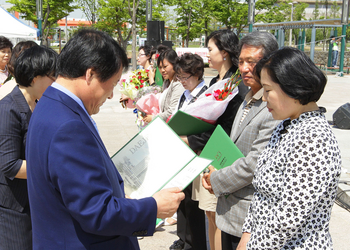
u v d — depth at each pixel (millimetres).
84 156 1265
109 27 22078
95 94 1410
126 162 1801
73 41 1374
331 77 18922
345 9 18719
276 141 1577
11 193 2049
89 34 1384
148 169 1743
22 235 2121
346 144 6402
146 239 3400
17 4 20734
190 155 1750
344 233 3400
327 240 1429
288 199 1358
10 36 11383
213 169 2266
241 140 2119
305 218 1345
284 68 1401
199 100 2551
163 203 1463
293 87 1391
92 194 1253
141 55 5496
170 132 1844
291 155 1393
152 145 1827
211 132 2602
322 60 25656
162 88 3885
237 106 2477
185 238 3043
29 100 2143
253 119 2055
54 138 1253
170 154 1771
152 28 10000
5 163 1956
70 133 1260
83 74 1355
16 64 2027
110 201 1298
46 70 2033
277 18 26281
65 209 1317
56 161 1236
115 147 6129
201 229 2982
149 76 4316
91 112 1477
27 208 2133
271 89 1476
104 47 1361
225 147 2195
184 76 2938
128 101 4414
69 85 1384
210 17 25047
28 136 1377
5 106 1992
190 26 25219
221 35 2676
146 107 3680
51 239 1340
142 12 21938
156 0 21906
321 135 1364
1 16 11523
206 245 3045
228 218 2176
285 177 1392
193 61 2895
